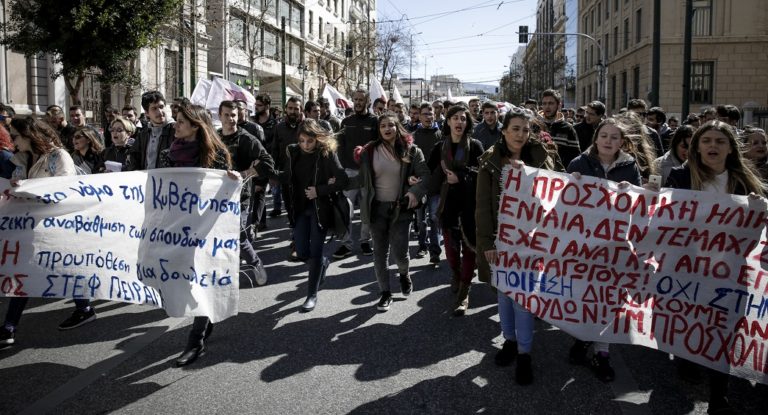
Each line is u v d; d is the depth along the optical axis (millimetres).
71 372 4199
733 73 32469
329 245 8562
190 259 4410
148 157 5965
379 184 5598
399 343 4738
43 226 4598
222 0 28562
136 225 4574
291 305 5734
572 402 3736
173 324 5227
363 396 3805
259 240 8836
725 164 3959
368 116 8383
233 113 6180
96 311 5609
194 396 3809
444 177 5941
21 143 5160
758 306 3662
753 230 3703
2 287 4574
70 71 12648
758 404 3789
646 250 3910
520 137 4266
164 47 23719
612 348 4734
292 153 5562
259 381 4031
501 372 4188
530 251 4043
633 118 4789
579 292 3975
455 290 6078
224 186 4453
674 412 3613
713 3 32500
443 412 3596
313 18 46750
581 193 4004
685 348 3791
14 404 3711
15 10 12328
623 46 39844
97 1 11914
